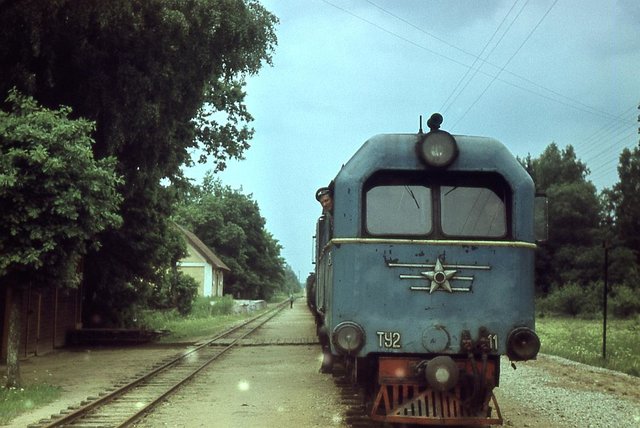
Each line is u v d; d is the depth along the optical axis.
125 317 28.27
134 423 9.44
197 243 66.94
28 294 19.47
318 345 22.92
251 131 27.28
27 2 15.85
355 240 8.13
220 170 27.39
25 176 11.71
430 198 8.37
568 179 65.00
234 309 51.84
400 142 8.38
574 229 58.41
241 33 19.56
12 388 12.33
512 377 14.45
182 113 20.70
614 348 21.30
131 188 21.25
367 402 8.90
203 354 19.92
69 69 18.45
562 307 48.44
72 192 12.02
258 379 14.22
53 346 22.36
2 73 16.88
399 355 8.09
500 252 8.16
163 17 17.66
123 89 18.33
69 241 12.52
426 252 8.13
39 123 12.05
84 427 8.95
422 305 8.04
